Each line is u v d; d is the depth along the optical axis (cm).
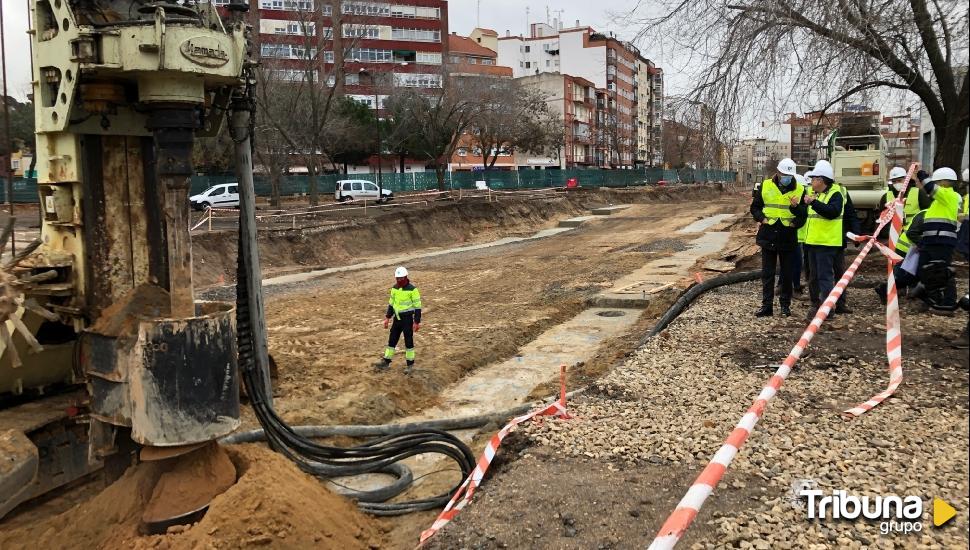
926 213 987
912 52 1234
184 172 441
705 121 1348
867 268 1417
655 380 761
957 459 520
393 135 4397
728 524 436
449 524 484
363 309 1588
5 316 445
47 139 473
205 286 1961
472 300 1672
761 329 962
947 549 404
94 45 412
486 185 5228
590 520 462
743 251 1916
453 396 939
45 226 502
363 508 571
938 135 1349
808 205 987
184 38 418
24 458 477
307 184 4472
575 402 713
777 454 543
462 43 8662
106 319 464
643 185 6625
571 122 8194
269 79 3197
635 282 1728
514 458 595
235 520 439
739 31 1252
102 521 469
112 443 482
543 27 11025
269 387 593
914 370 740
